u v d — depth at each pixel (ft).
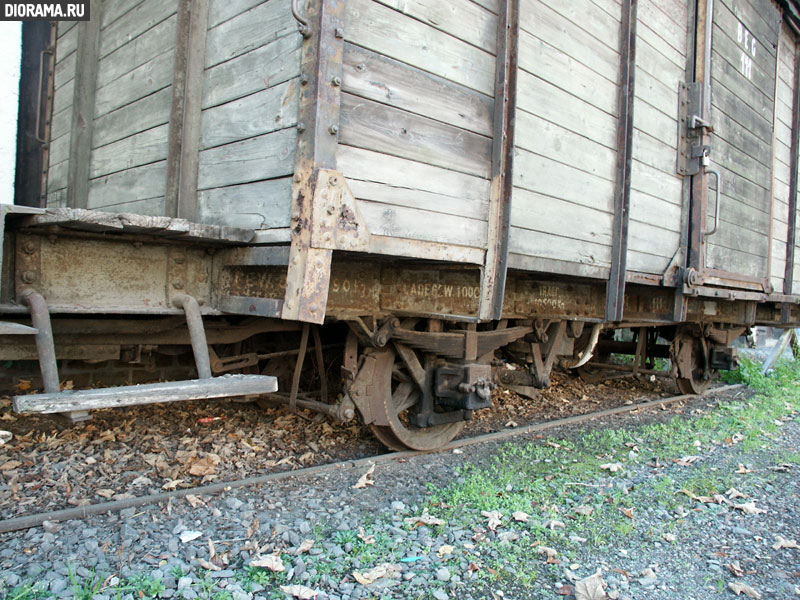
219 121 10.35
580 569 8.55
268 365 16.40
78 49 14.23
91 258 8.78
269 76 9.20
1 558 7.76
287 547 8.59
